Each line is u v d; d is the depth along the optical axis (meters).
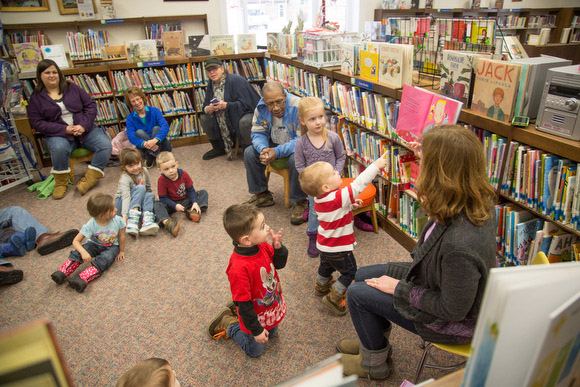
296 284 2.39
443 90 2.13
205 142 5.22
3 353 0.41
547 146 1.55
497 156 1.83
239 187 3.82
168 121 5.13
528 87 1.64
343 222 1.93
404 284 1.37
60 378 0.44
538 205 1.69
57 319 2.20
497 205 1.90
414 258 1.34
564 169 1.55
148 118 4.35
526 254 1.84
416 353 1.86
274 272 1.80
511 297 0.52
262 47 5.47
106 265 2.57
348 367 1.71
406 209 2.60
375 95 2.64
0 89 3.50
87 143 3.89
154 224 2.99
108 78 4.61
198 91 4.92
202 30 5.52
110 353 1.96
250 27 5.81
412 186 2.50
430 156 1.15
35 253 2.88
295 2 5.81
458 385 0.81
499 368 0.60
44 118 3.79
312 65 3.39
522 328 0.56
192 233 3.04
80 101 3.95
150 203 3.19
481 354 0.57
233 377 1.80
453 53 1.99
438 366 1.63
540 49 4.17
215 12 5.42
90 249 2.63
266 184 3.41
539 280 0.54
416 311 1.33
